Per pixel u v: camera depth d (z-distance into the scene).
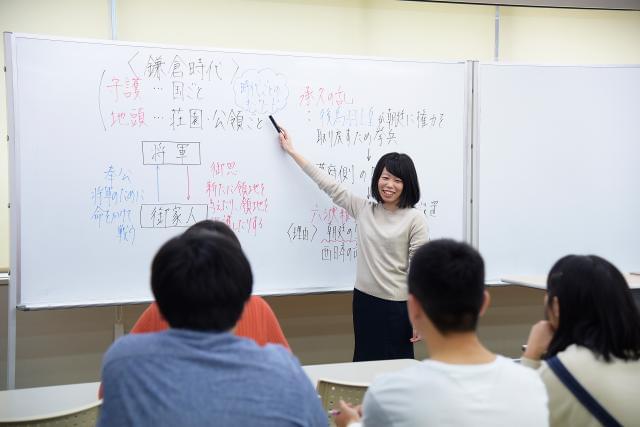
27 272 2.49
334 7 3.20
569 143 3.15
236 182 2.74
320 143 2.85
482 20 3.40
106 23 2.92
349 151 2.89
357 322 2.62
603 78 3.17
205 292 0.91
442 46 3.36
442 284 0.97
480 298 0.98
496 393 0.91
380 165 2.58
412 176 2.54
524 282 2.70
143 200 2.62
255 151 2.77
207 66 2.69
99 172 2.56
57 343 2.91
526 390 0.93
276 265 2.81
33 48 2.46
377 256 2.54
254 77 2.75
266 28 3.11
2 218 2.85
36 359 2.89
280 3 3.12
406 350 2.55
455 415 0.89
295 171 2.82
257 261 2.79
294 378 0.92
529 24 3.47
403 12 3.29
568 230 3.16
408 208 2.57
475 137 3.04
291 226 2.82
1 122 2.82
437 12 3.34
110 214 2.59
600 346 1.16
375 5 3.26
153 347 0.89
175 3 2.99
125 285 2.61
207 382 0.86
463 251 1.00
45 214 2.50
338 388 1.47
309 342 3.22
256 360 0.91
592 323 1.19
